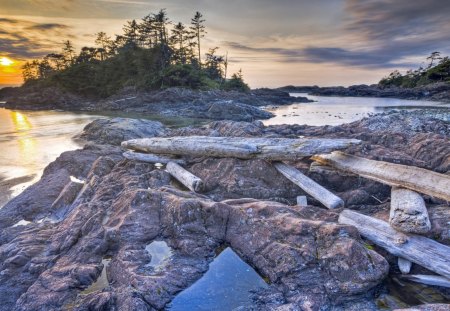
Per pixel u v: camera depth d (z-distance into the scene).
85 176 14.41
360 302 5.51
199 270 6.27
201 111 47.19
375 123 18.88
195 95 59.66
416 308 4.86
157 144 12.58
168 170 11.80
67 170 14.67
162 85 68.75
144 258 6.50
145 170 12.05
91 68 84.25
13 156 20.09
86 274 6.12
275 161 10.75
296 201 9.62
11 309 5.87
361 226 7.09
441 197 7.30
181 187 10.91
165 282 5.78
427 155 10.59
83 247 6.93
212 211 7.20
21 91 88.44
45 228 8.75
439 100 67.12
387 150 10.88
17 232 8.95
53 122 38.72
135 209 7.70
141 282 5.67
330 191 9.64
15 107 68.56
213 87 74.19
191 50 90.38
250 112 43.16
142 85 71.19
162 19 84.06
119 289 5.64
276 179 10.32
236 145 10.98
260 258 6.36
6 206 11.07
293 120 38.44
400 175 8.28
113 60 87.06
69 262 6.68
